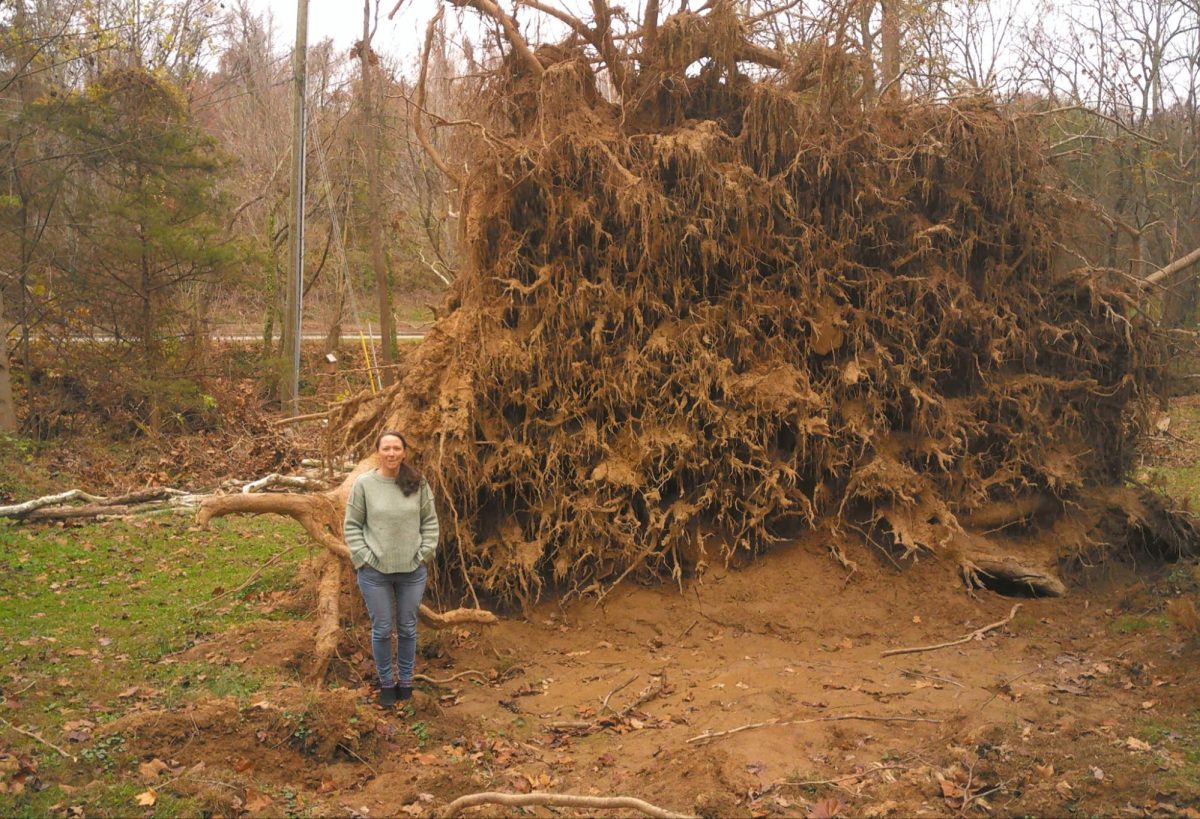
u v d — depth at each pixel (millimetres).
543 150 7652
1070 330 8570
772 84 8492
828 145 8227
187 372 18969
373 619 5961
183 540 10445
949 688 6352
